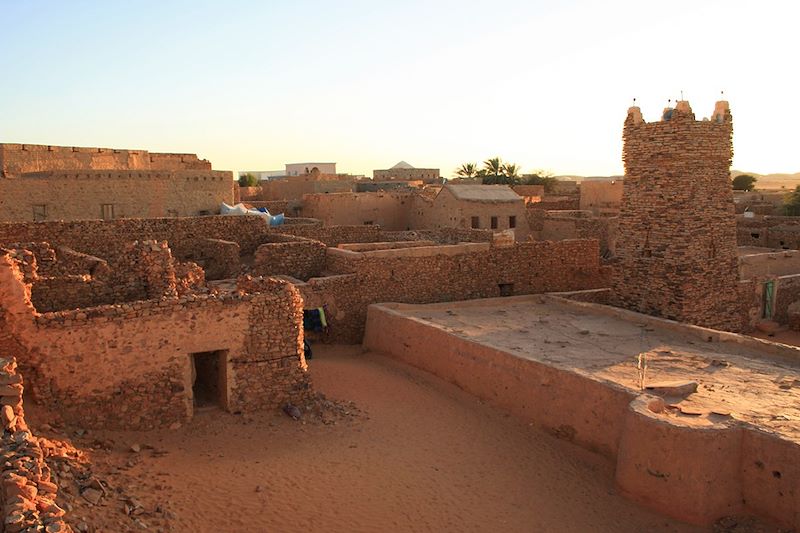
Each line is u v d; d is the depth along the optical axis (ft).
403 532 35.65
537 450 46.62
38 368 39.58
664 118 73.31
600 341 59.72
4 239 71.10
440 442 47.14
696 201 72.43
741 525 37.45
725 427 38.47
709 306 74.38
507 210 128.88
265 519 34.45
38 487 26.58
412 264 78.23
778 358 54.85
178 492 35.09
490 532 36.81
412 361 63.05
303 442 44.11
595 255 93.86
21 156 104.32
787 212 169.99
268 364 46.88
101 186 98.78
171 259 52.39
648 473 39.29
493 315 70.69
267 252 76.89
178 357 43.47
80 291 49.60
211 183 110.42
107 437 40.06
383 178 219.20
